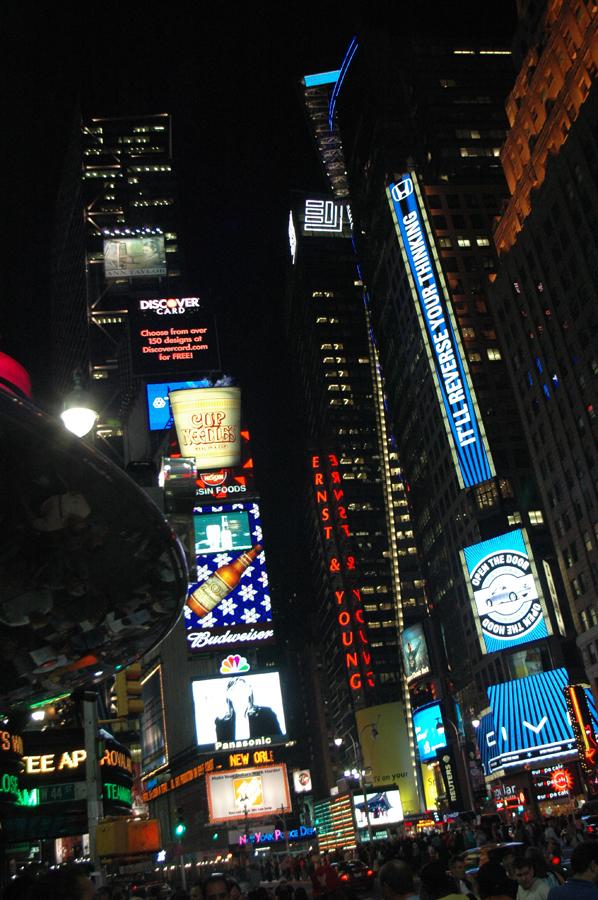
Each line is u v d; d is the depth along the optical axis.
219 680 96.38
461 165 175.62
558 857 25.20
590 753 93.50
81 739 31.42
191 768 123.81
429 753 153.38
